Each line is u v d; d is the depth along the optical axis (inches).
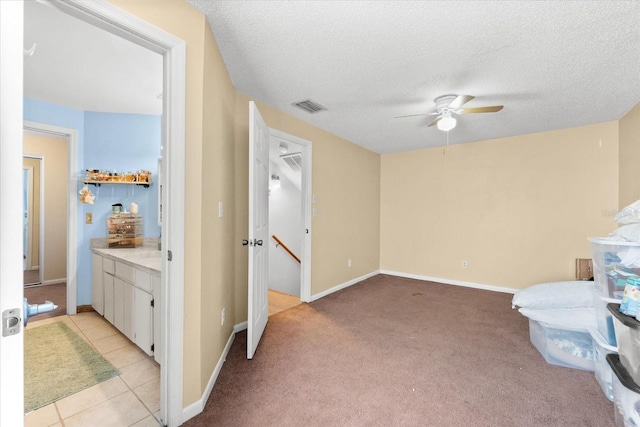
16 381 24.1
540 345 91.0
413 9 63.2
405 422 61.4
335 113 127.8
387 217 207.9
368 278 194.9
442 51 79.4
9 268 23.7
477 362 86.0
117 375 79.0
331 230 160.7
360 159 186.4
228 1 61.1
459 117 130.3
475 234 173.3
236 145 105.4
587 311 83.9
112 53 83.0
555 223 150.1
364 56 82.2
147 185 133.3
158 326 80.4
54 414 64.4
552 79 94.5
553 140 150.2
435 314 126.2
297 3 61.7
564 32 70.3
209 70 69.2
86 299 126.3
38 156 167.6
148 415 64.2
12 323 23.8
